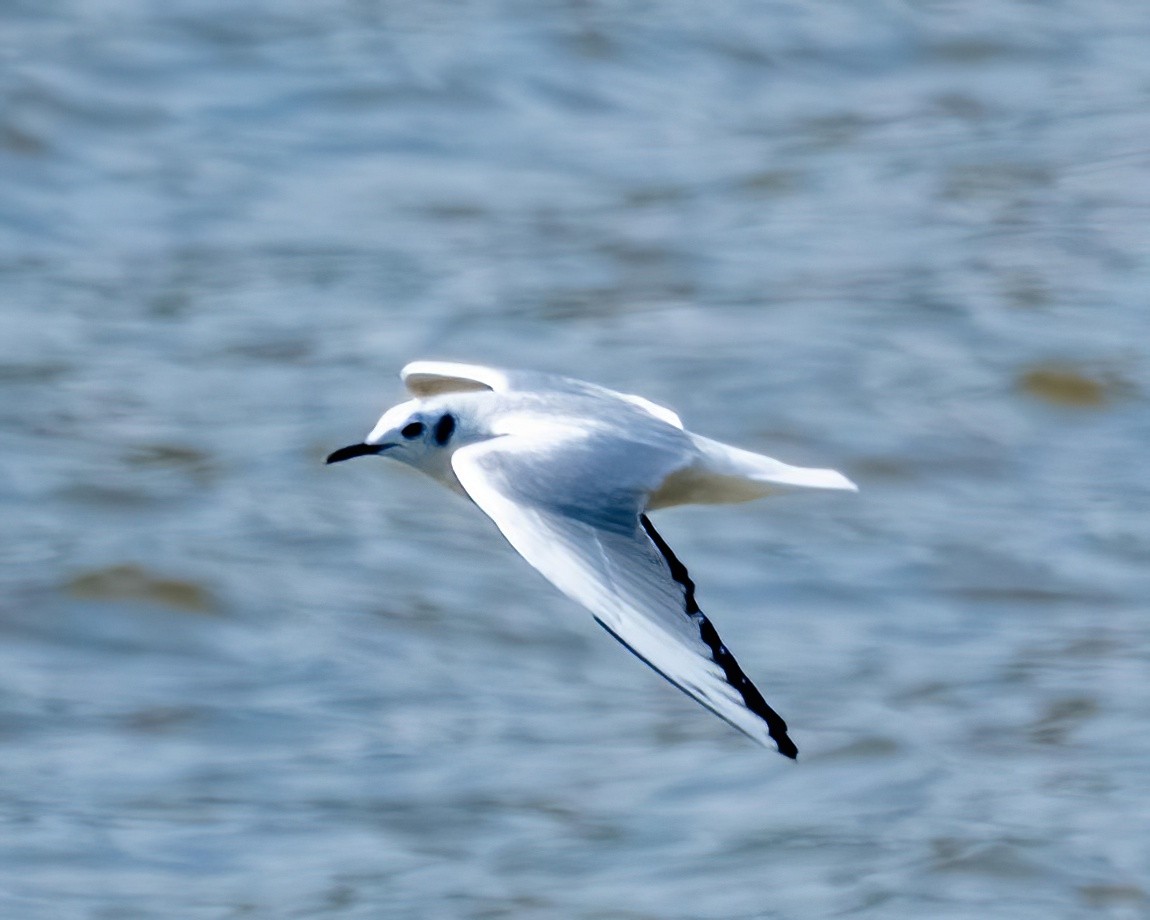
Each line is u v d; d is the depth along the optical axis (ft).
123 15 89.66
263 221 73.77
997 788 39.91
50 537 50.52
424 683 44.09
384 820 38.70
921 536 51.44
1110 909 36.06
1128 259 69.77
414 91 85.10
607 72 88.58
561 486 23.06
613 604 21.57
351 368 61.36
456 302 66.39
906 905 36.06
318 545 50.29
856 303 66.18
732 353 62.49
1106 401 59.36
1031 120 84.79
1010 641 46.42
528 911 35.40
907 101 87.76
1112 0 99.96
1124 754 41.42
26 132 78.84
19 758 40.81
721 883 36.63
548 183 78.07
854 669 44.88
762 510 52.11
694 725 42.32
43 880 36.37
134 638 45.80
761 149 81.87
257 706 43.11
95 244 71.67
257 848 37.60
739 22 93.04
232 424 57.41
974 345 63.00
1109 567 49.98
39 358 61.87
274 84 84.89
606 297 67.21
